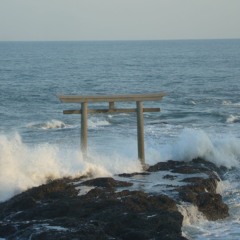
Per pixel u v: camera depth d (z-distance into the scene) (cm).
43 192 1397
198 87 5675
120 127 3003
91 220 1217
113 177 1634
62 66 9538
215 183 1650
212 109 3953
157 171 1736
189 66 9512
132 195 1383
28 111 3725
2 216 1284
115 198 1353
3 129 2964
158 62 11019
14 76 6981
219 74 7544
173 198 1412
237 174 1888
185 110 3866
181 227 1264
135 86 5797
